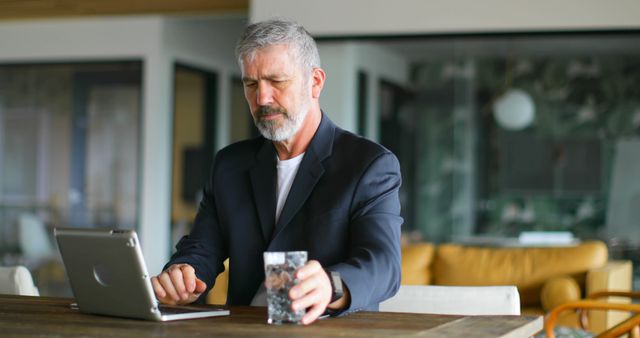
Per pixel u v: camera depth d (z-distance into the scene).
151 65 8.22
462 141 11.41
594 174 11.21
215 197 2.39
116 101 8.47
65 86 8.68
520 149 11.40
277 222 2.25
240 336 1.59
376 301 1.93
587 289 5.25
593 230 11.20
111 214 8.53
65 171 8.70
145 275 1.78
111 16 8.22
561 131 11.31
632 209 9.07
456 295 2.30
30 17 8.34
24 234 8.81
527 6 6.46
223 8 7.69
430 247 5.75
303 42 2.10
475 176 11.44
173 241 8.64
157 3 7.57
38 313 1.97
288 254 1.73
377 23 6.71
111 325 1.76
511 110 10.61
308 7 6.82
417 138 11.43
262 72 2.06
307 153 2.23
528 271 5.44
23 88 8.83
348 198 2.15
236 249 2.31
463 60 11.33
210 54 8.93
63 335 1.63
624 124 11.12
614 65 11.17
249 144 2.41
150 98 8.23
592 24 6.36
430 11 6.62
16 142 8.87
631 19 6.29
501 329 1.71
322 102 7.31
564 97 11.30
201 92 8.95
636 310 3.31
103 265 1.85
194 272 2.23
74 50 8.51
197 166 8.90
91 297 1.92
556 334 4.14
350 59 7.70
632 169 9.16
